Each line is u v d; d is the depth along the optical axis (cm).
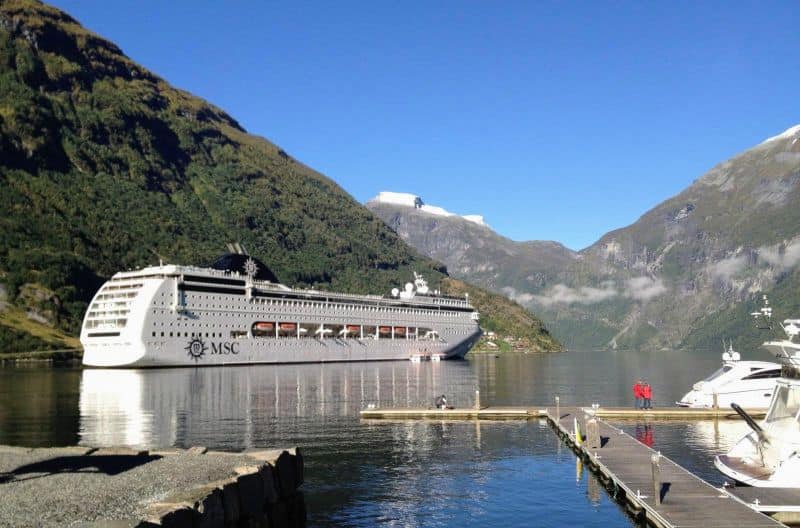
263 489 2714
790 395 3638
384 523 3022
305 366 15050
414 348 19600
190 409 6669
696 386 7031
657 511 2866
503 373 14762
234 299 14788
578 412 6234
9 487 2370
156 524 1903
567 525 3011
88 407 6781
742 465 3628
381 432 5334
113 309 13512
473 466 4112
